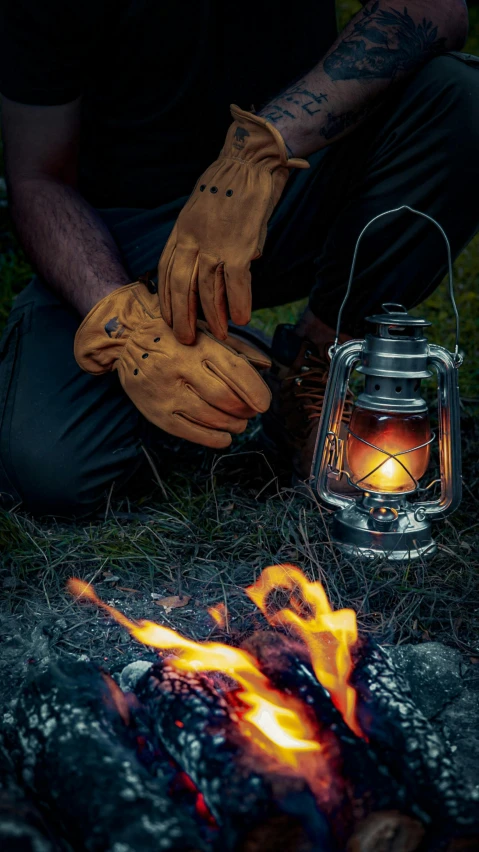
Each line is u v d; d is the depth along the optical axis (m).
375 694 1.29
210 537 1.98
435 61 1.83
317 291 2.11
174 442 2.34
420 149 1.84
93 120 2.20
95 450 2.03
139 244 2.19
